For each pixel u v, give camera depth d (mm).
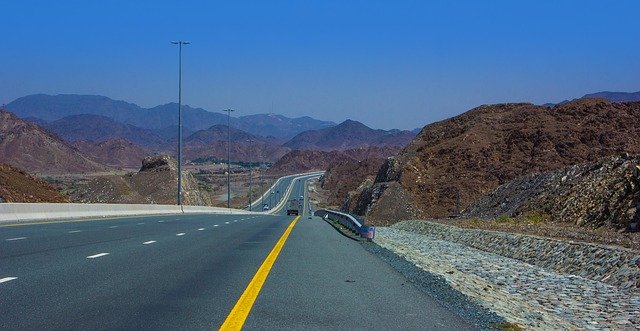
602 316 15047
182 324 9891
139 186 121250
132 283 14008
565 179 49562
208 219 52625
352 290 14148
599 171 44656
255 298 12438
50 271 15578
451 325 10766
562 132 89438
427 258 26047
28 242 23109
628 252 22594
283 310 11375
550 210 46844
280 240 28812
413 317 11281
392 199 83000
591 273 23266
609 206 37719
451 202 80938
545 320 13273
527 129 93000
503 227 41531
